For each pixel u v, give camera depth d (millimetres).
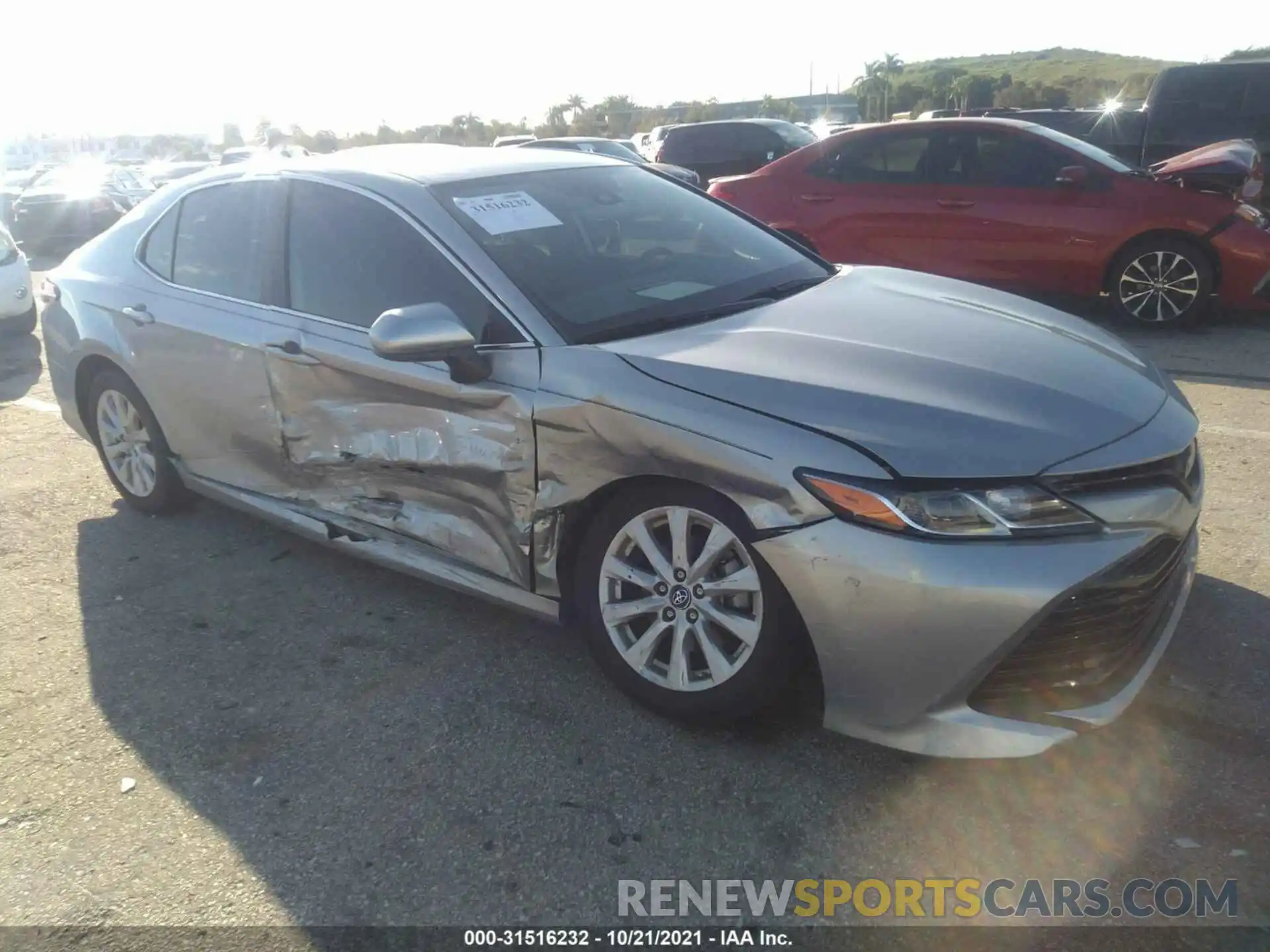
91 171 19438
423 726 3057
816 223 8414
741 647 2768
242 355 3791
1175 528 2660
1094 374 2938
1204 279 7375
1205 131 10391
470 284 3230
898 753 2838
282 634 3637
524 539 3092
